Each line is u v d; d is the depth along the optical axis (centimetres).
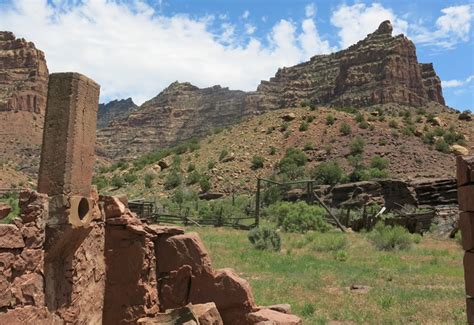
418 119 9775
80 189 600
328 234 3241
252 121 10212
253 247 2333
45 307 544
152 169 8788
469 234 522
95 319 725
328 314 1097
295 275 1606
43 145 575
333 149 8112
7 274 489
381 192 5566
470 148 8312
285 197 6181
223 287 806
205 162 8650
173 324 706
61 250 585
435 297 1281
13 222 511
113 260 791
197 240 832
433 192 5303
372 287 1430
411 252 2397
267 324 705
